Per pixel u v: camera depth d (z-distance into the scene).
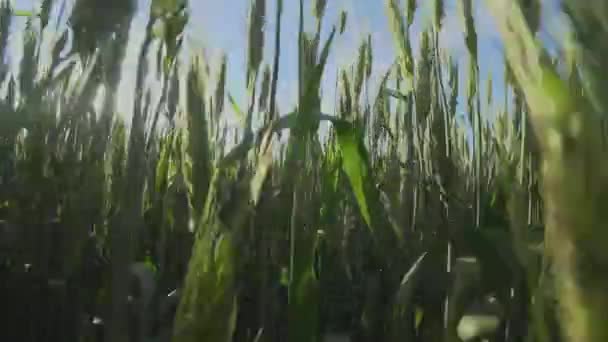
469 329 0.90
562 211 0.30
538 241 0.80
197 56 1.06
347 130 1.10
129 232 0.84
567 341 0.30
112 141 1.46
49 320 1.20
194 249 0.69
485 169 1.37
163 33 0.95
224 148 1.37
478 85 1.19
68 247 1.19
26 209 1.35
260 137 0.85
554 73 0.31
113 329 0.82
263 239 1.10
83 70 0.93
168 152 1.75
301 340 0.85
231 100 1.38
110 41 0.84
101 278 1.22
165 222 1.44
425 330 1.05
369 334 1.17
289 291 0.86
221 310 0.66
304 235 0.87
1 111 1.50
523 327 0.86
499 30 0.34
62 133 1.46
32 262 1.25
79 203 1.20
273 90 1.06
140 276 1.13
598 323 0.29
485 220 1.21
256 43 1.08
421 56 1.34
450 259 1.00
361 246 1.48
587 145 0.29
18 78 1.50
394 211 1.30
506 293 0.90
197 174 1.09
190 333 0.66
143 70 0.88
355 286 1.36
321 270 1.33
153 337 1.09
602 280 0.29
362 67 1.46
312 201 0.89
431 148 1.33
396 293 1.10
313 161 0.95
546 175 0.31
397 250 1.29
